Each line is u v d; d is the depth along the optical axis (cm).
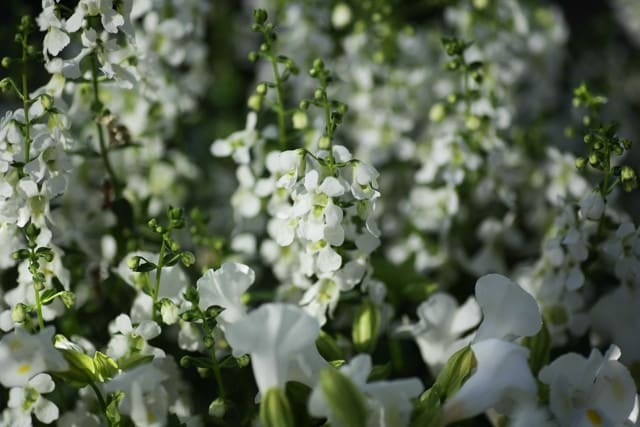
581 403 72
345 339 78
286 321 69
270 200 80
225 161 96
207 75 101
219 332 76
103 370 72
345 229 75
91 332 80
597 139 76
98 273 81
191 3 88
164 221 89
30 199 74
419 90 94
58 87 76
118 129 81
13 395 73
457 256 88
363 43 93
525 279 81
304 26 93
